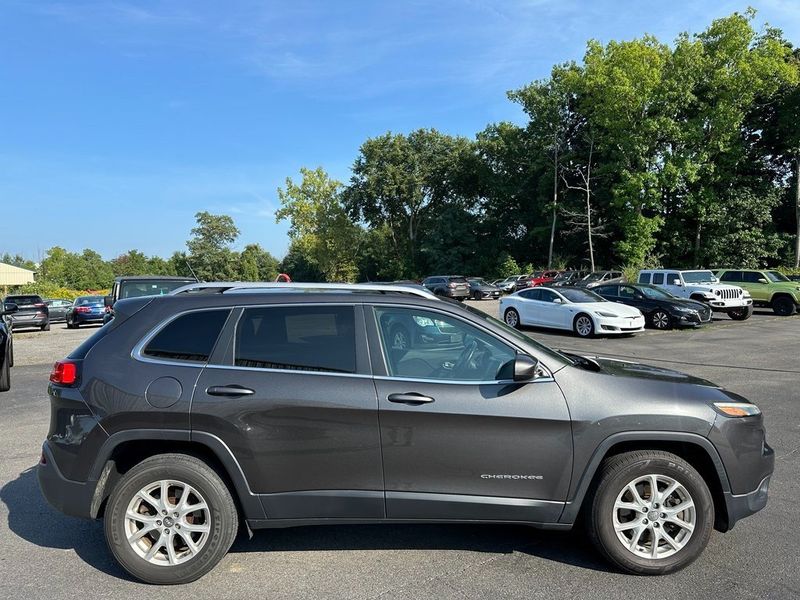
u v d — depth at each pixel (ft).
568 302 55.93
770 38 120.98
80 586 10.94
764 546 12.15
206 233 303.89
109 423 11.02
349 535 13.03
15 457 18.81
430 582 10.89
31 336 69.82
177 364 11.34
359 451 10.94
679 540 11.16
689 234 139.74
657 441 11.28
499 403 10.94
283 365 11.28
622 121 125.39
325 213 208.13
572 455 10.91
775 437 20.02
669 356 40.57
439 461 10.94
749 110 128.06
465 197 195.11
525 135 160.35
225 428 10.89
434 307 11.75
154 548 11.02
